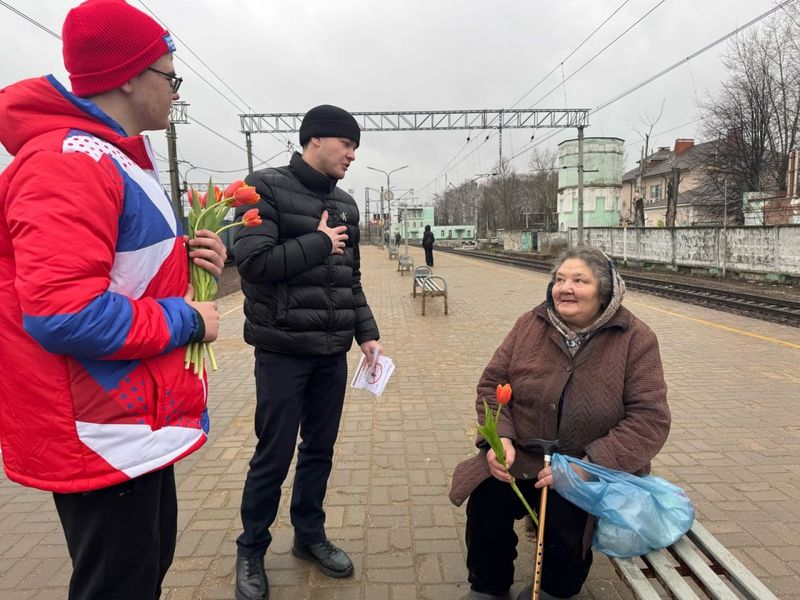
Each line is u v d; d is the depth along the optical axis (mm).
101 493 1394
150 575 1532
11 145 1324
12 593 2404
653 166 51031
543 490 1931
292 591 2393
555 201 54688
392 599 2342
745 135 27594
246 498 2344
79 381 1312
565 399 2117
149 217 1407
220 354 7359
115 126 1400
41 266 1165
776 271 14453
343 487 3361
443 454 3840
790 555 2596
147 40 1428
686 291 12680
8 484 3471
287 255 2123
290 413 2281
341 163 2320
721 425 4238
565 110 21484
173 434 1465
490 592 2227
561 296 2121
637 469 1984
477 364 6469
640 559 1912
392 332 8703
